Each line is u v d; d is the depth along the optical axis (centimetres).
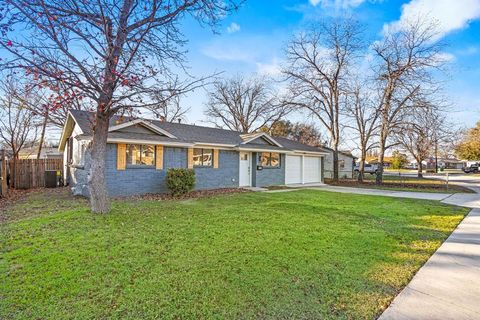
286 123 3528
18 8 484
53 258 389
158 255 407
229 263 381
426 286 327
